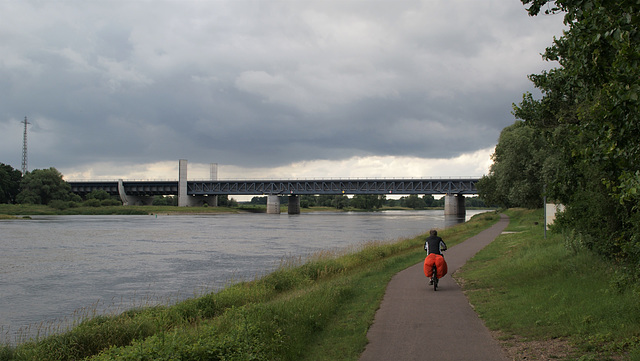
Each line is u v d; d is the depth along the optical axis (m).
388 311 11.12
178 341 8.42
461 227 53.53
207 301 16.05
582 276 11.87
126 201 171.00
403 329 9.37
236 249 42.97
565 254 15.37
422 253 26.02
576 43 8.09
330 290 13.54
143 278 27.12
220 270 29.77
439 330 9.18
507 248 24.56
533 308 9.86
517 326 8.89
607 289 9.60
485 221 62.53
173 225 87.00
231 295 16.98
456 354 7.62
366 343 8.51
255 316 10.30
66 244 48.53
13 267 32.12
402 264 21.66
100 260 35.47
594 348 7.11
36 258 36.94
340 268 23.30
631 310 8.16
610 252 12.09
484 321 9.78
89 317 17.55
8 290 23.91
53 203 141.38
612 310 8.50
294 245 46.41
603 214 12.26
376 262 24.48
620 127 6.69
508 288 12.86
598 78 7.82
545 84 14.33
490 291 12.88
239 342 8.35
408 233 63.16
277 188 155.00
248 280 25.39
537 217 53.31
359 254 27.66
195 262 33.88
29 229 72.31
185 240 53.28
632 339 7.02
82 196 176.12
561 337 7.93
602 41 7.05
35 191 143.38
